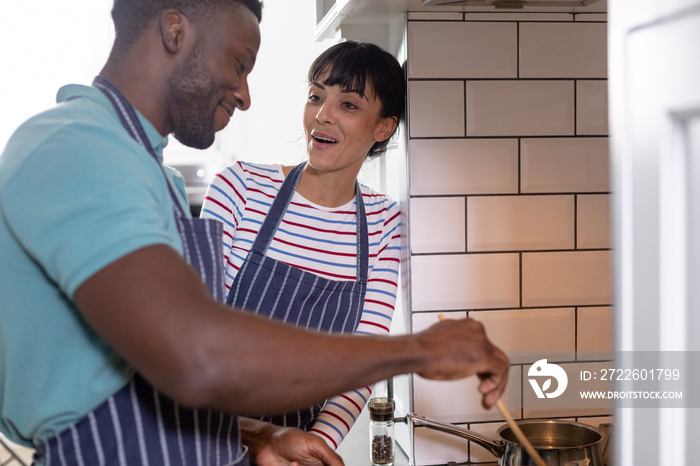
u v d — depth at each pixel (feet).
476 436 3.87
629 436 1.40
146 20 2.31
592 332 4.66
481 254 4.59
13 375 2.21
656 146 1.30
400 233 4.67
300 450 3.12
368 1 4.14
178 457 2.39
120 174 1.86
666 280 1.29
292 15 7.63
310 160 4.18
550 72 4.53
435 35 4.43
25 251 2.09
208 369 1.72
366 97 4.13
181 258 1.84
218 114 2.48
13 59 8.13
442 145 4.51
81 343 2.17
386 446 4.52
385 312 4.48
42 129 2.05
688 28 1.21
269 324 1.82
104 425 2.26
